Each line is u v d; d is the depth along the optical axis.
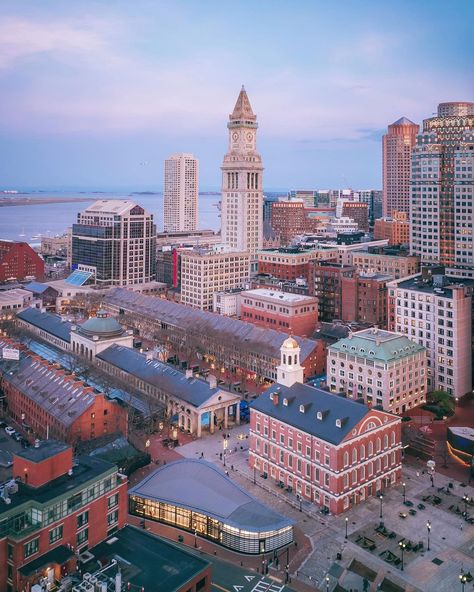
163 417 187.00
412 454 165.75
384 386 187.38
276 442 151.00
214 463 160.50
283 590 107.38
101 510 108.69
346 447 135.38
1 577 95.75
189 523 128.75
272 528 119.62
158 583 93.94
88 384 197.88
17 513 97.44
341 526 129.50
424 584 109.69
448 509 136.00
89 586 89.50
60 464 107.25
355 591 107.62
